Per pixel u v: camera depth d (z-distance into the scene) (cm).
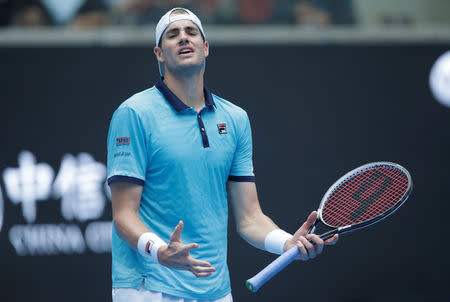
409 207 2386
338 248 2344
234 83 2359
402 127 2405
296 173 2344
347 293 2334
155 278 1020
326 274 2331
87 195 2264
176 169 1034
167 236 1032
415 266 2372
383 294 2347
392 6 2555
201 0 2484
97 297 2233
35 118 2275
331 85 2397
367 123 2395
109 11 2456
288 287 2308
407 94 2422
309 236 1031
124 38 2352
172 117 1052
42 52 2308
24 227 2228
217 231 1068
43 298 2216
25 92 2283
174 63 1064
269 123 2356
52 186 2253
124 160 1022
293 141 2356
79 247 2244
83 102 2303
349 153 2377
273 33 2394
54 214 2244
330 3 2542
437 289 2369
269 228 1120
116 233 1045
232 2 2491
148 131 1032
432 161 2409
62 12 2434
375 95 2408
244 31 2402
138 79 2339
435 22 2556
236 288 2258
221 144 1080
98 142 2292
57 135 2277
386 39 2433
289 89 2377
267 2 2503
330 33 2417
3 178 2238
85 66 2317
